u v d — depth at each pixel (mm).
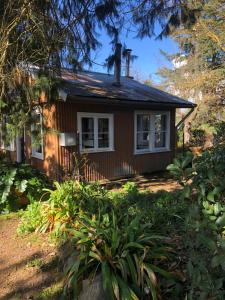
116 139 12031
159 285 3381
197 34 20266
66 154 10523
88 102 10352
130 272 3449
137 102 11531
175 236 4223
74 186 6254
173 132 14445
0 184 6848
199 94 21844
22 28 7164
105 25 7578
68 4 7148
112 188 10273
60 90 9133
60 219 5406
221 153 2539
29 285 4078
